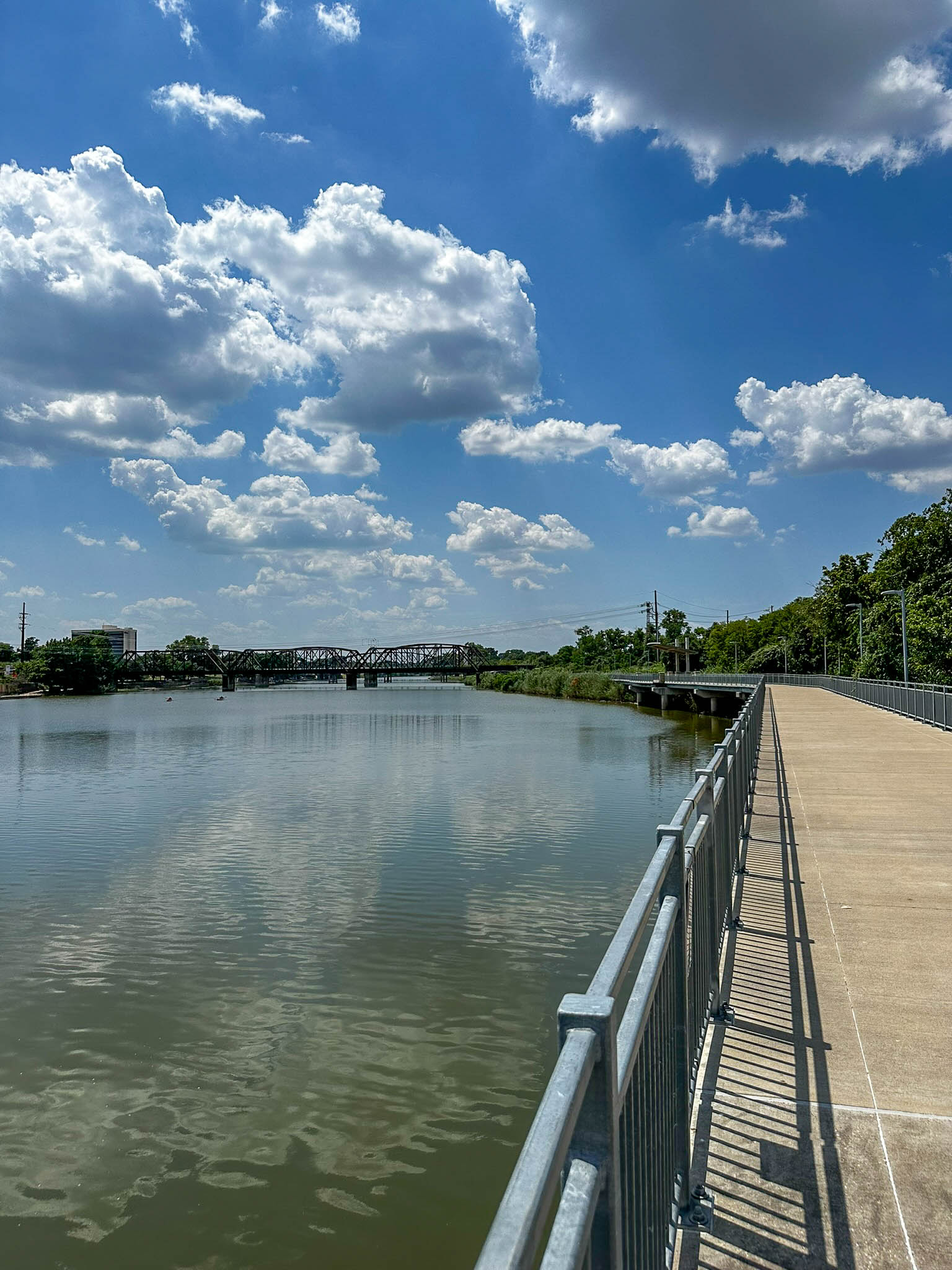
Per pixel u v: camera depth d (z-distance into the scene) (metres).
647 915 2.46
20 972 13.55
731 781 7.64
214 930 15.59
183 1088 10.01
